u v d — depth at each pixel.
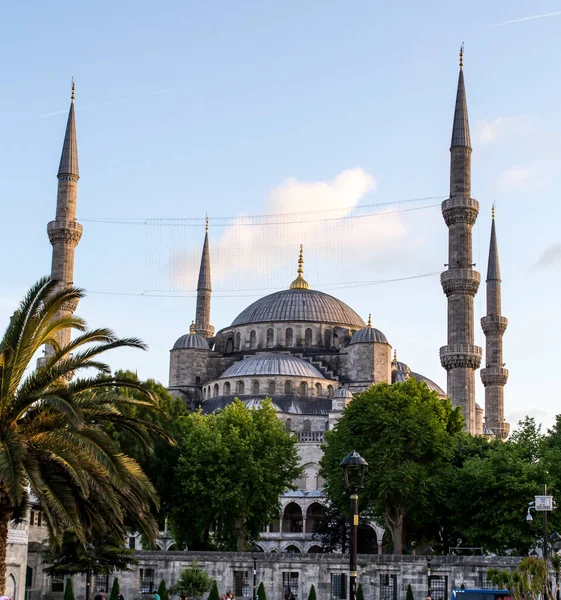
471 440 103.62
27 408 42.81
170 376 172.88
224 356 176.75
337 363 170.50
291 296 179.88
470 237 144.38
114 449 41.09
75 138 151.38
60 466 41.72
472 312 142.62
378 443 89.81
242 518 97.88
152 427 46.25
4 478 37.50
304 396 157.88
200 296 192.75
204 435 97.38
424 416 91.62
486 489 85.38
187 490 94.19
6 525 41.66
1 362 40.78
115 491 44.09
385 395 94.88
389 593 79.31
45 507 40.72
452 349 140.50
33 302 41.78
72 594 76.44
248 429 102.12
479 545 87.44
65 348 43.06
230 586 82.69
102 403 44.16
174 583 83.50
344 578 81.06
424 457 91.62
